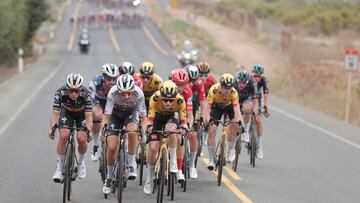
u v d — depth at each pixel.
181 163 26.77
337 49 143.50
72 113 26.25
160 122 26.81
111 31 189.38
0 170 32.09
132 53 138.75
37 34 174.38
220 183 30.02
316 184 31.09
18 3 108.88
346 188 30.36
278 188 29.80
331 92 74.19
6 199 26.19
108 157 25.61
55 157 35.97
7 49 106.44
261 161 37.06
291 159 38.06
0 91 69.19
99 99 30.03
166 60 124.75
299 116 59.19
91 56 130.50
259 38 176.88
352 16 198.00
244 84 33.44
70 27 197.62
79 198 26.59
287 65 125.69
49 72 96.50
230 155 32.28
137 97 25.73
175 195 27.64
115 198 26.75
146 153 28.56
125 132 25.69
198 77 30.28
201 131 32.72
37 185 29.02
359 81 80.62
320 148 42.56
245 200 26.91
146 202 26.03
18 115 52.25
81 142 25.88
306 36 181.88
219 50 149.38
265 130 49.69
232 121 30.75
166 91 24.75
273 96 76.50
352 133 50.34
